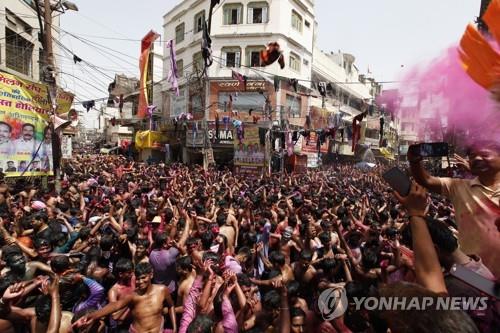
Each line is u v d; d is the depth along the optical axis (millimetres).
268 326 3764
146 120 34719
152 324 3924
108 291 4625
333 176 23031
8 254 4309
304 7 28516
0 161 9523
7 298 3467
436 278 1642
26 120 10297
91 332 3975
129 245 5883
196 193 10586
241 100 25812
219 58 24156
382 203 10523
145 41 14656
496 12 1527
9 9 15125
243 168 20438
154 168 22016
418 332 1354
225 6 26750
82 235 6027
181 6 30922
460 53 1655
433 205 8172
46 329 3568
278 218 7793
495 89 1544
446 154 1896
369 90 39938
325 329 3258
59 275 4180
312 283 4688
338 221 6734
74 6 12023
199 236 6262
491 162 1966
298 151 25750
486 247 2150
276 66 25250
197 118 27375
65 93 12539
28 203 8562
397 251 4074
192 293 4293
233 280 4145
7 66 15180
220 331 3824
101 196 10023
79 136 63031
